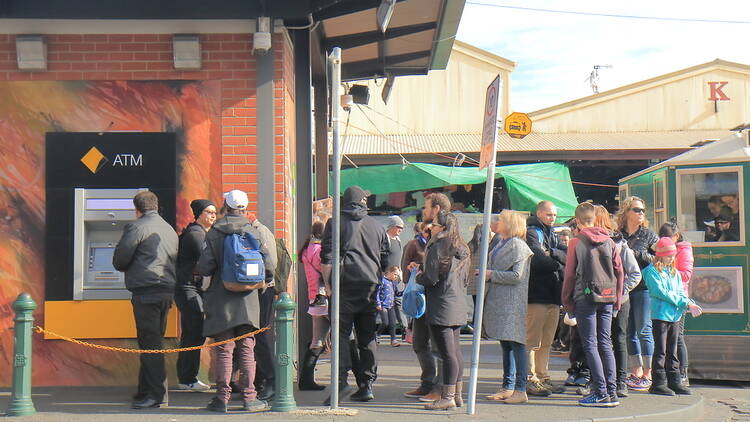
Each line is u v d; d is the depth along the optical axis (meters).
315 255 10.00
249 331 8.59
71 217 10.03
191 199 10.16
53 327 9.93
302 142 11.52
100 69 10.17
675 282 10.20
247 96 10.23
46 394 9.52
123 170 10.13
